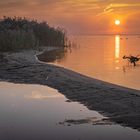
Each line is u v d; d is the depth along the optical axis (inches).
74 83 1628.9
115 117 981.8
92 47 6318.9
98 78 1969.7
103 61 3248.0
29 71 2197.3
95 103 1171.3
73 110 1093.1
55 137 818.2
